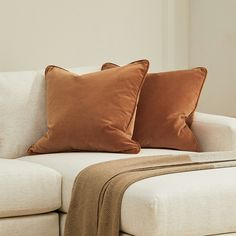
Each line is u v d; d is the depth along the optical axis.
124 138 4.41
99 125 4.42
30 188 4.03
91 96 4.48
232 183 3.73
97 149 4.46
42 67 5.27
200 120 4.59
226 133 4.42
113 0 5.48
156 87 4.62
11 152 4.57
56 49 5.30
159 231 3.55
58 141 4.48
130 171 3.87
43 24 5.25
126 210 3.65
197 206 3.63
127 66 4.55
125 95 4.48
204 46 5.68
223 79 5.58
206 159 4.05
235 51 5.48
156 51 5.65
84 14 5.39
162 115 4.55
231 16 5.49
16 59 5.19
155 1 5.62
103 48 5.47
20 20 5.18
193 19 5.72
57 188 4.10
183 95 4.58
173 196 3.58
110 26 5.48
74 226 3.93
